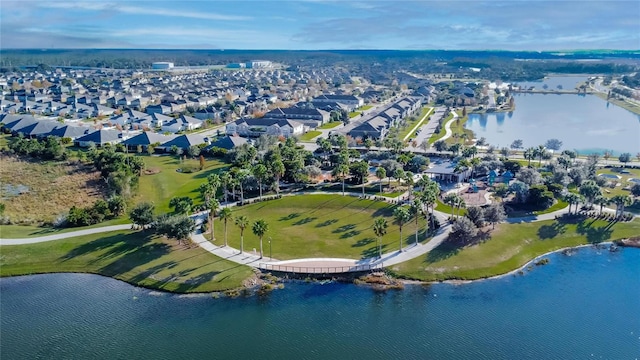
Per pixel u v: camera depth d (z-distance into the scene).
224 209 145.88
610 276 134.50
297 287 127.75
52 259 140.62
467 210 162.00
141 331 110.62
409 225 161.38
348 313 117.25
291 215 172.00
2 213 168.50
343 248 147.00
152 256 140.62
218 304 120.62
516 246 148.88
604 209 175.12
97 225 160.88
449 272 134.00
